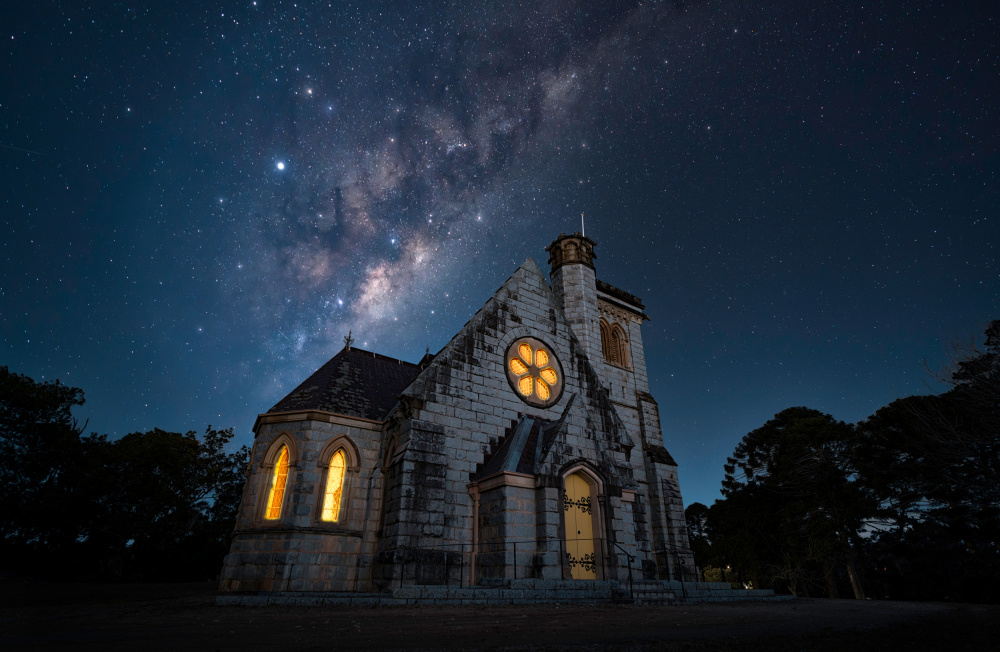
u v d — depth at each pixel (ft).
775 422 140.26
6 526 119.96
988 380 77.30
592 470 68.49
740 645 22.95
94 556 126.31
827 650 21.74
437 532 62.80
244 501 70.28
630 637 25.13
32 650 19.93
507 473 62.75
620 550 64.64
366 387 87.04
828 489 113.70
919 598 113.50
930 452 96.78
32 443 129.80
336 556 66.18
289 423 73.41
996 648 22.56
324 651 19.83
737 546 129.39
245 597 46.68
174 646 21.29
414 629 27.68
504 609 41.01
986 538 95.55
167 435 143.33
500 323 82.48
